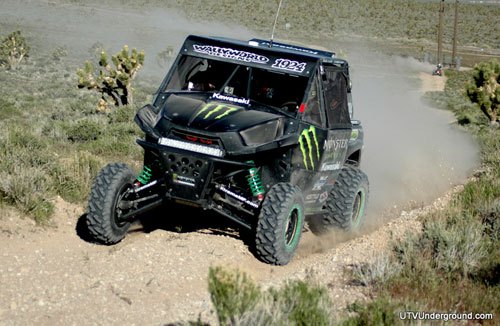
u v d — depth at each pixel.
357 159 20.16
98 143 29.61
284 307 10.66
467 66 161.25
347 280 14.32
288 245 15.56
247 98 16.48
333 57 18.30
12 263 14.05
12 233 15.55
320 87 16.66
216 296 9.76
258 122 15.56
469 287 13.87
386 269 14.27
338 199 18.20
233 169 15.47
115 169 15.52
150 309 12.54
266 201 15.18
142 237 16.52
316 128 16.39
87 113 55.41
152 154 16.06
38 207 16.64
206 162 15.04
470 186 22.27
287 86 16.48
